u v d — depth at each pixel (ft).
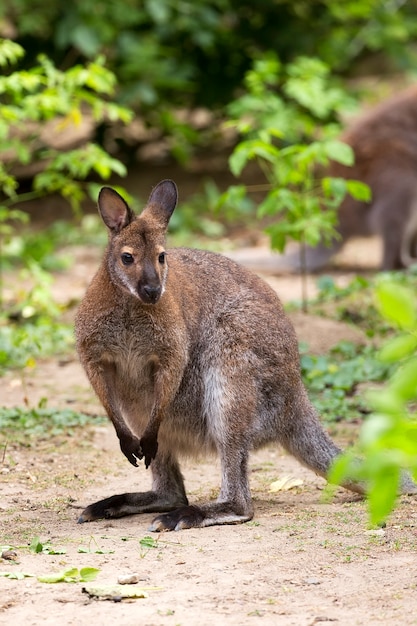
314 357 42.60
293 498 30.48
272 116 68.33
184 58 78.23
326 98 65.82
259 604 21.22
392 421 14.24
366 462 14.58
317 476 32.89
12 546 25.62
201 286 29.58
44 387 42.86
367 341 46.60
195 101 80.69
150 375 28.73
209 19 74.95
